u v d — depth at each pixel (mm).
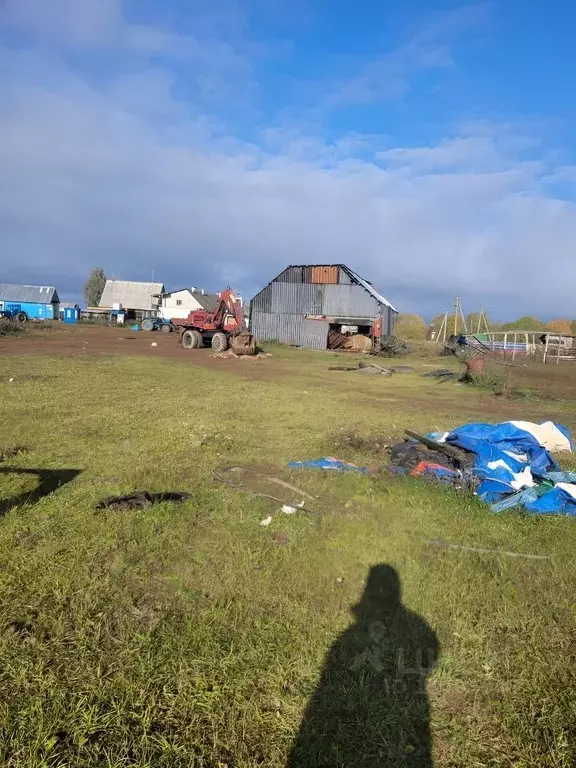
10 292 70500
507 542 4547
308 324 37938
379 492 5684
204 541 4289
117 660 2803
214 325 28516
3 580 3520
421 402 13430
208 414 9719
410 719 2539
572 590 3762
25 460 6305
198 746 2320
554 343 36625
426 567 3994
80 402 10297
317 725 2480
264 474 6219
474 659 2973
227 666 2803
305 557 4074
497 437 6543
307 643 3029
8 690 2551
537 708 2646
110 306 83375
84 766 2166
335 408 11414
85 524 4461
